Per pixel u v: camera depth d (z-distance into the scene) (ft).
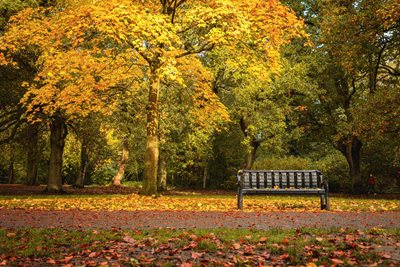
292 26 53.52
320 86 84.12
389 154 88.79
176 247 20.84
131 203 46.50
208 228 27.12
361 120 65.00
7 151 105.91
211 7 49.85
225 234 24.14
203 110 65.36
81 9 45.52
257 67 54.65
